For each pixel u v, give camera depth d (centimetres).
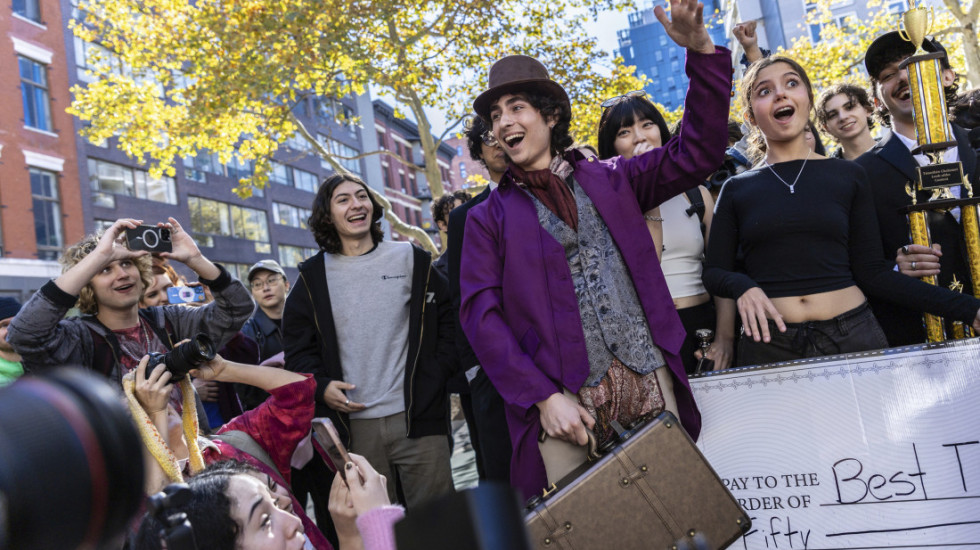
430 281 384
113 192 2470
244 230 3225
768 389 275
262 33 1471
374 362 373
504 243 236
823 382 269
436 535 40
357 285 380
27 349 272
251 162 3325
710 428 280
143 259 307
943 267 314
